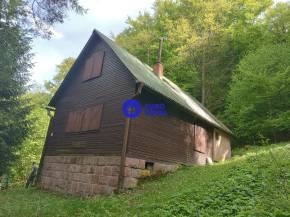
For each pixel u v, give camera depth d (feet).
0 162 40.63
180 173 42.09
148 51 101.35
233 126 81.25
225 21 92.53
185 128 51.65
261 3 96.73
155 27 107.65
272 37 85.81
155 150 42.96
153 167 42.14
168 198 26.13
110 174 38.22
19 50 42.78
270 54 70.54
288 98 64.13
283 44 74.95
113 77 44.96
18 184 64.34
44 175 51.60
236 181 26.66
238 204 21.01
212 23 86.28
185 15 97.45
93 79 49.42
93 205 28.14
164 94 41.86
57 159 49.80
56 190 46.62
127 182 37.14
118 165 37.58
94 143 43.11
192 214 21.08
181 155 48.98
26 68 44.86
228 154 68.44
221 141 65.82
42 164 53.47
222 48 90.58
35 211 29.30
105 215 24.64
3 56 39.78
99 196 36.91
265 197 18.72
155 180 39.75
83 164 43.45
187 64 93.66
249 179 26.13
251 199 21.25
